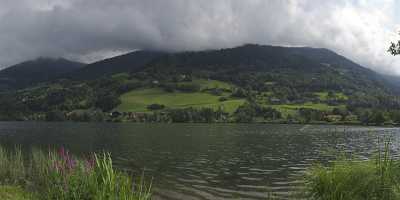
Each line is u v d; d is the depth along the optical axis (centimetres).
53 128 12612
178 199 2480
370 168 1306
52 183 1641
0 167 2600
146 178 3216
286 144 6869
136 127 13425
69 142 7038
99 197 1148
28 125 15100
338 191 1265
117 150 5588
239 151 5569
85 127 13388
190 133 10031
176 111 18688
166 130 11481
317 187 1349
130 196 1142
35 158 2956
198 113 18188
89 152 5234
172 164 4109
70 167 1552
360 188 1259
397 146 6469
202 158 4675
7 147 5900
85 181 1326
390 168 1273
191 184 2969
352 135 9506
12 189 1945
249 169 3784
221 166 3994
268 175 3428
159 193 2625
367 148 6109
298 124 16512
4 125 15112
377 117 15950
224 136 8931
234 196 2575
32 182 2281
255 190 2761
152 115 18738
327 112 18475
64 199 1345
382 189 1243
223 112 18938
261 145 6625
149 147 6106
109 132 10375
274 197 2519
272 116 18225
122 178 1199
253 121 17562
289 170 3731
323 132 10769
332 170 1348
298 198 1468
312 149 5944
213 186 2902
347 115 18162
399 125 15550
